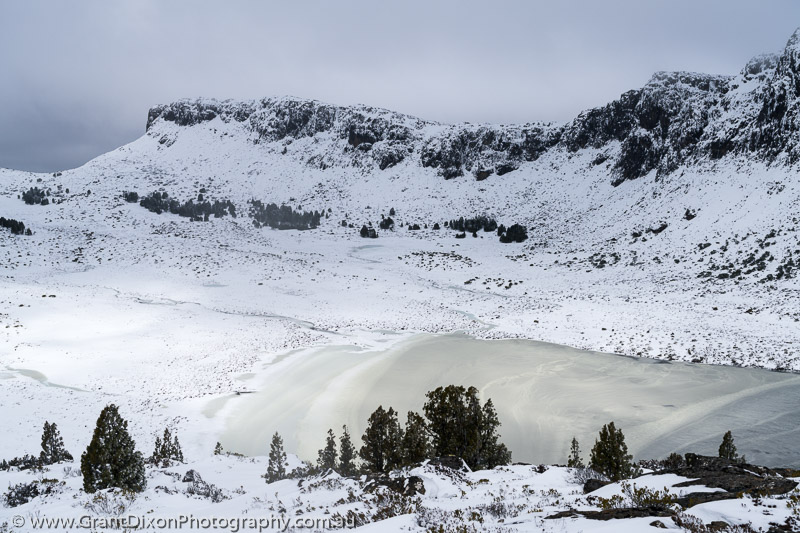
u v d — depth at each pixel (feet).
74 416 119.34
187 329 203.72
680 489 32.71
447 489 45.39
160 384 144.46
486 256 402.31
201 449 104.47
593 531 24.03
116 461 53.01
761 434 98.89
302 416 122.42
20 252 326.24
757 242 270.05
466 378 146.30
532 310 242.78
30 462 85.97
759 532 22.72
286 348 182.70
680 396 124.36
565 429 107.96
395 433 75.00
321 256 392.27
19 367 153.99
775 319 184.65
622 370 150.51
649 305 228.22
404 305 266.57
